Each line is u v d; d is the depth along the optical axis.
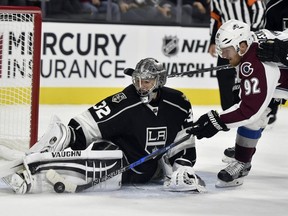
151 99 9.01
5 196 8.60
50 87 16.30
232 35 8.77
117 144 9.20
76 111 15.59
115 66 16.75
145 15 17.39
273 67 8.80
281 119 16.05
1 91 12.07
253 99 8.70
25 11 10.81
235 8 13.10
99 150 8.88
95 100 16.67
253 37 8.94
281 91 9.09
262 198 9.10
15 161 8.71
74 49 16.38
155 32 16.98
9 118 11.83
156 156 9.19
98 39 16.53
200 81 17.33
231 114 8.78
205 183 9.80
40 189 8.75
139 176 9.33
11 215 7.85
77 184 8.82
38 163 8.70
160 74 8.91
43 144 8.85
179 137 9.34
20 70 12.00
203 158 11.61
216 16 13.34
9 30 11.79
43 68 16.17
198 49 17.27
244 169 9.64
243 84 8.80
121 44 16.73
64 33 16.25
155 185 9.45
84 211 8.11
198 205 8.59
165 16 17.52
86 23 16.39
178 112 9.26
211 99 17.44
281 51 8.74
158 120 9.15
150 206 8.43
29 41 11.82
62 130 8.88
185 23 17.38
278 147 12.91
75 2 16.92
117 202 8.53
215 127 8.85
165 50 17.08
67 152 8.77
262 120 9.45
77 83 16.48
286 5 11.53
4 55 11.94
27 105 12.14
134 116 9.08
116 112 9.05
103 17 17.14
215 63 17.38
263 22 13.13
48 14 16.75
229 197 9.06
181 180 9.08
